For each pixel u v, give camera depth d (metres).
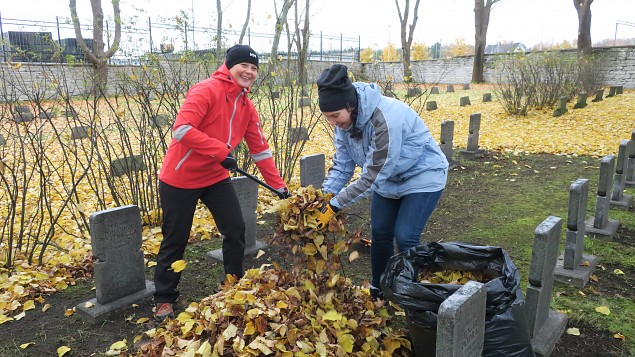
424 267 2.70
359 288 3.21
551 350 2.89
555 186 6.75
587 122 12.04
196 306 2.73
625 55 21.95
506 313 2.22
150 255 4.54
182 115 2.90
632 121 11.78
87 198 6.20
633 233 4.81
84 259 4.34
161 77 6.27
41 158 4.64
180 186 3.12
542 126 12.02
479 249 2.62
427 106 15.63
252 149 3.44
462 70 29.59
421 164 2.91
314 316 2.55
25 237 4.90
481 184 6.99
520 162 8.41
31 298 3.68
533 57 14.95
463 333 1.91
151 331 3.03
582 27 21.31
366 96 2.61
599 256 4.26
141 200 5.26
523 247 4.55
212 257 4.37
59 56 9.02
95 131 5.26
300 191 2.71
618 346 2.96
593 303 3.45
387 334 2.76
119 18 7.32
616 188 5.61
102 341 3.14
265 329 2.35
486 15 26.69
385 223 3.13
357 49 34.22
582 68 16.62
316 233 2.67
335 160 3.12
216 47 8.92
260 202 6.02
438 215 5.60
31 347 3.07
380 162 2.61
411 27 24.45
